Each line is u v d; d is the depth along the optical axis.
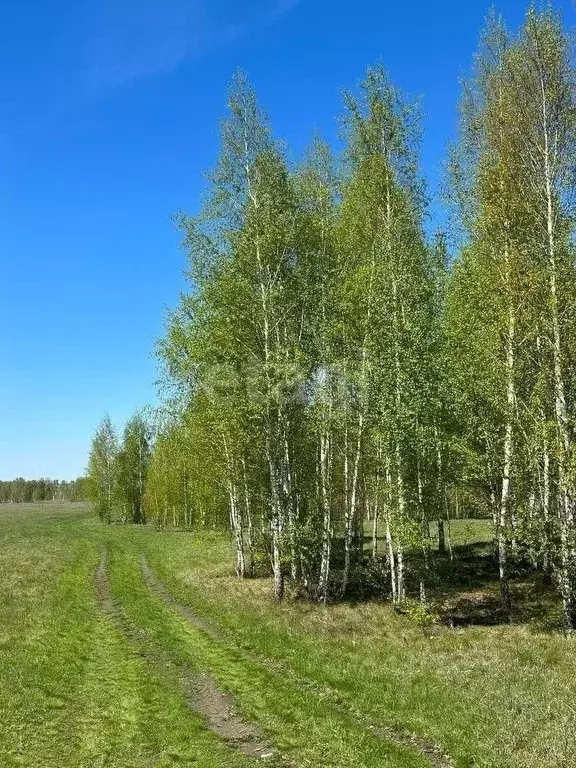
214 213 24.48
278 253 24.78
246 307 24.39
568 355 18.75
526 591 24.36
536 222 19.78
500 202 20.55
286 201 24.72
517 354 20.72
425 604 20.58
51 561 34.41
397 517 21.34
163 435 59.88
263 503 28.28
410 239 24.05
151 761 9.59
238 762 9.46
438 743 10.00
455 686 12.45
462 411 21.81
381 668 13.94
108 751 9.91
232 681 13.38
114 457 83.25
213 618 19.88
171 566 33.28
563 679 12.59
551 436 18.83
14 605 21.77
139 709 11.72
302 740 10.21
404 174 23.81
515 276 19.97
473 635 17.33
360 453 24.61
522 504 21.69
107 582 27.81
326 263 25.38
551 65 19.56
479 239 22.67
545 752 9.20
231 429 24.89
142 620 19.36
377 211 23.70
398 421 20.81
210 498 35.88
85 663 14.91
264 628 18.08
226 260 24.69
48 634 17.53
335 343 24.88
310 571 25.23
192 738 10.36
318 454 27.02
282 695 12.35
